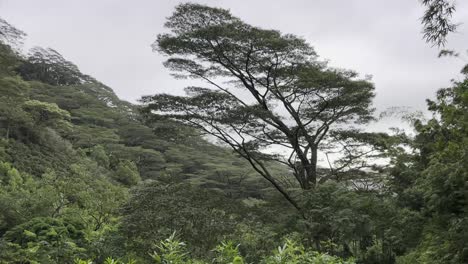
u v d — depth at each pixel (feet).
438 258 25.08
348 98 55.57
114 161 145.28
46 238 41.04
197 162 165.48
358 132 57.52
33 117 124.36
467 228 23.50
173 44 51.98
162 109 51.96
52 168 100.83
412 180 37.45
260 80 56.44
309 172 53.57
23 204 53.06
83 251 37.42
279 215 44.39
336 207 37.17
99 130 171.42
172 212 40.09
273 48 51.31
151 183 47.83
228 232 39.96
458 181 25.57
